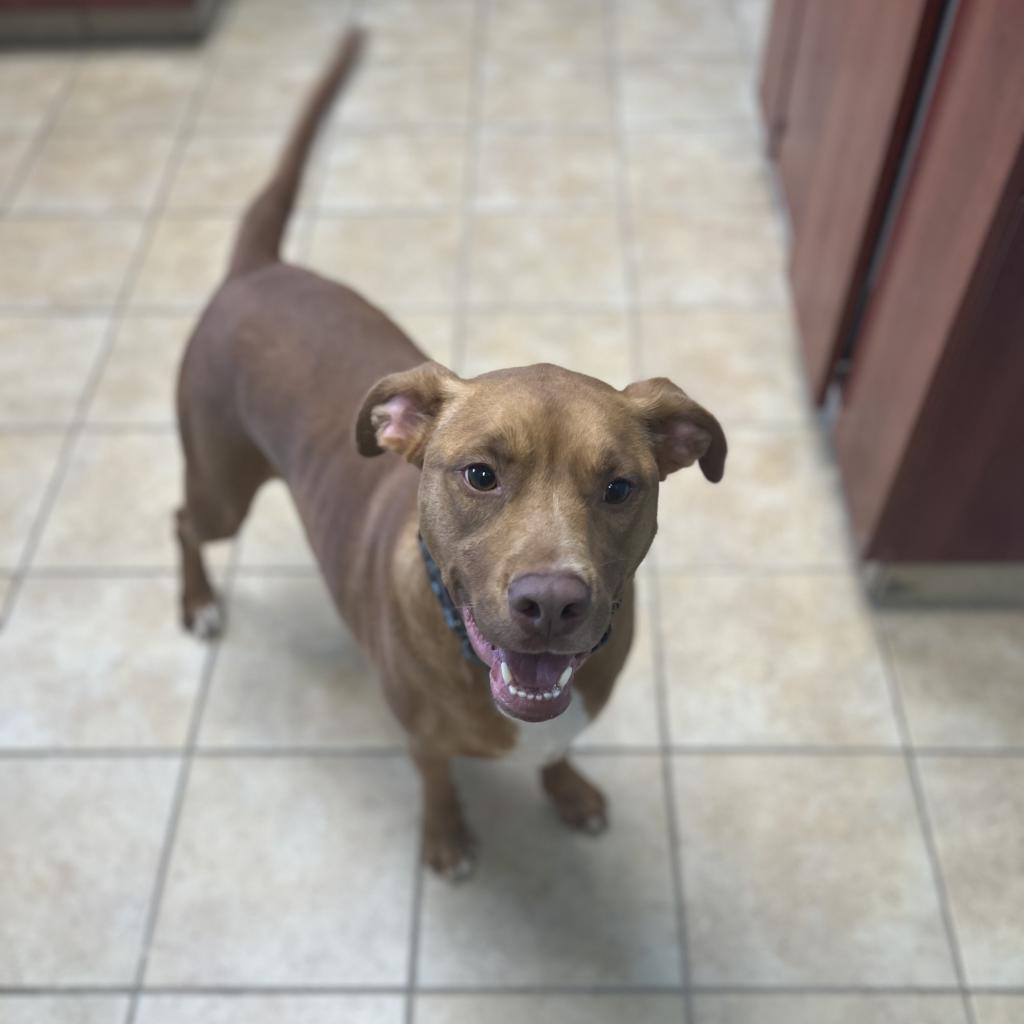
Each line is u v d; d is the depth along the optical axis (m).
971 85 1.22
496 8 2.75
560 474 0.88
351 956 1.33
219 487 1.41
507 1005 1.29
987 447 1.39
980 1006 1.28
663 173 2.29
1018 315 1.25
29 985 1.31
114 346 2.01
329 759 1.49
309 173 2.31
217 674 1.58
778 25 2.08
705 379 1.92
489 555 0.89
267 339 1.28
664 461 1.02
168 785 1.47
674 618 1.62
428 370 0.97
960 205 1.25
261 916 1.36
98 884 1.39
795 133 1.96
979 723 1.50
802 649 1.58
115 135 2.42
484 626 0.90
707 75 2.52
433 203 2.24
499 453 0.88
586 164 2.32
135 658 1.60
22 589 1.67
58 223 2.23
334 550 1.24
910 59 1.33
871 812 1.43
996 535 1.51
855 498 1.60
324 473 1.24
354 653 1.60
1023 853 1.39
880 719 1.51
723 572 1.67
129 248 2.18
